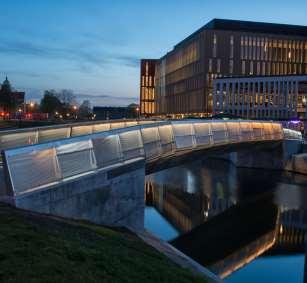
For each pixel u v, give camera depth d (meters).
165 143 32.53
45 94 194.38
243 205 48.75
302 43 180.50
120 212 23.89
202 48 173.12
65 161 20.27
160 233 35.84
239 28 176.12
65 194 19.83
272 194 55.91
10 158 17.47
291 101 149.50
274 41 177.88
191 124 38.78
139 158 26.09
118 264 12.47
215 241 34.34
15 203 17.09
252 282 25.86
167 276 13.32
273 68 178.12
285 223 41.12
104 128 39.84
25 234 12.38
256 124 63.91
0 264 9.87
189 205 47.97
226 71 173.38
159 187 59.53
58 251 11.61
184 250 31.70
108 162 23.39
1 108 158.88
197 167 85.81
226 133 50.06
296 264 29.70
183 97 199.12
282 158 80.62
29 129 29.81
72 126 34.84
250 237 36.19
